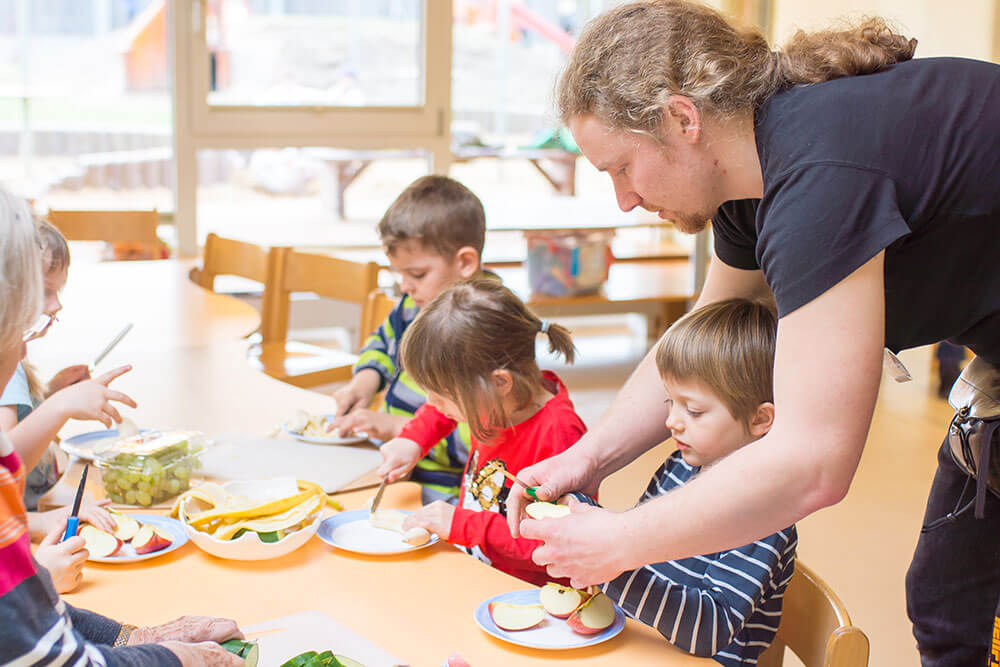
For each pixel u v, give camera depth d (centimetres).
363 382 204
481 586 122
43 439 143
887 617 240
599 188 550
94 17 443
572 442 152
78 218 368
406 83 462
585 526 103
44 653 75
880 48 107
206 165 447
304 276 301
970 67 106
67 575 116
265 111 440
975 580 145
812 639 113
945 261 108
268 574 124
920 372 417
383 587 121
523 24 509
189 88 427
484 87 510
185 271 335
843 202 95
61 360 221
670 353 125
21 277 80
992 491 138
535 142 527
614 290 466
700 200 109
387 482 157
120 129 456
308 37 441
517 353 150
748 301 129
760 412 122
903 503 311
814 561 269
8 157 451
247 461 163
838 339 94
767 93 103
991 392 132
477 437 152
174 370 216
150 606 114
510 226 439
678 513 98
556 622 113
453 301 149
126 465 144
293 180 462
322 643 105
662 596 109
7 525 75
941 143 100
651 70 102
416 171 479
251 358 299
